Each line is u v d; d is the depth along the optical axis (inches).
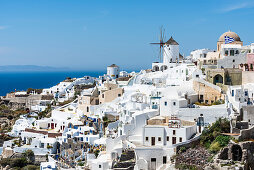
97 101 5620.1
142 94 5032.0
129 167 3740.2
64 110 5999.0
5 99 7559.1
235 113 4062.5
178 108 4220.0
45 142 4931.1
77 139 4734.3
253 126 3826.3
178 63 6382.9
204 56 6451.8
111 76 7795.3
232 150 3560.5
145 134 4008.4
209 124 4089.6
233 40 5457.7
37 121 5570.9
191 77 5147.6
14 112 6870.1
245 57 5068.9
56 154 4783.5
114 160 3865.7
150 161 3838.6
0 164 4746.6
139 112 4367.6
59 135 5118.1
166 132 3961.6
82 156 4421.8
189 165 3607.3
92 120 5128.0
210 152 3668.8
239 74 4758.9
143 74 6250.0
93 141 4690.0
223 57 5103.3
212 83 4805.6
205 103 4517.7
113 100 5472.4
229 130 3900.1
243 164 3417.8
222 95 4493.1
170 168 3703.3
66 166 4284.0
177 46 6579.7
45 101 7047.2
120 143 4101.9
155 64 6520.7
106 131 4655.5
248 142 3570.4
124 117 4579.2
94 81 7657.5
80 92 6786.4
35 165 4778.5
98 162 3811.5
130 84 6112.2
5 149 4997.5
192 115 4160.9
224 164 3430.1
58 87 7549.2
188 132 3924.7
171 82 5231.3
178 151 3804.1
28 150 4852.4
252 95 4227.4
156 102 4532.5
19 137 5438.0
